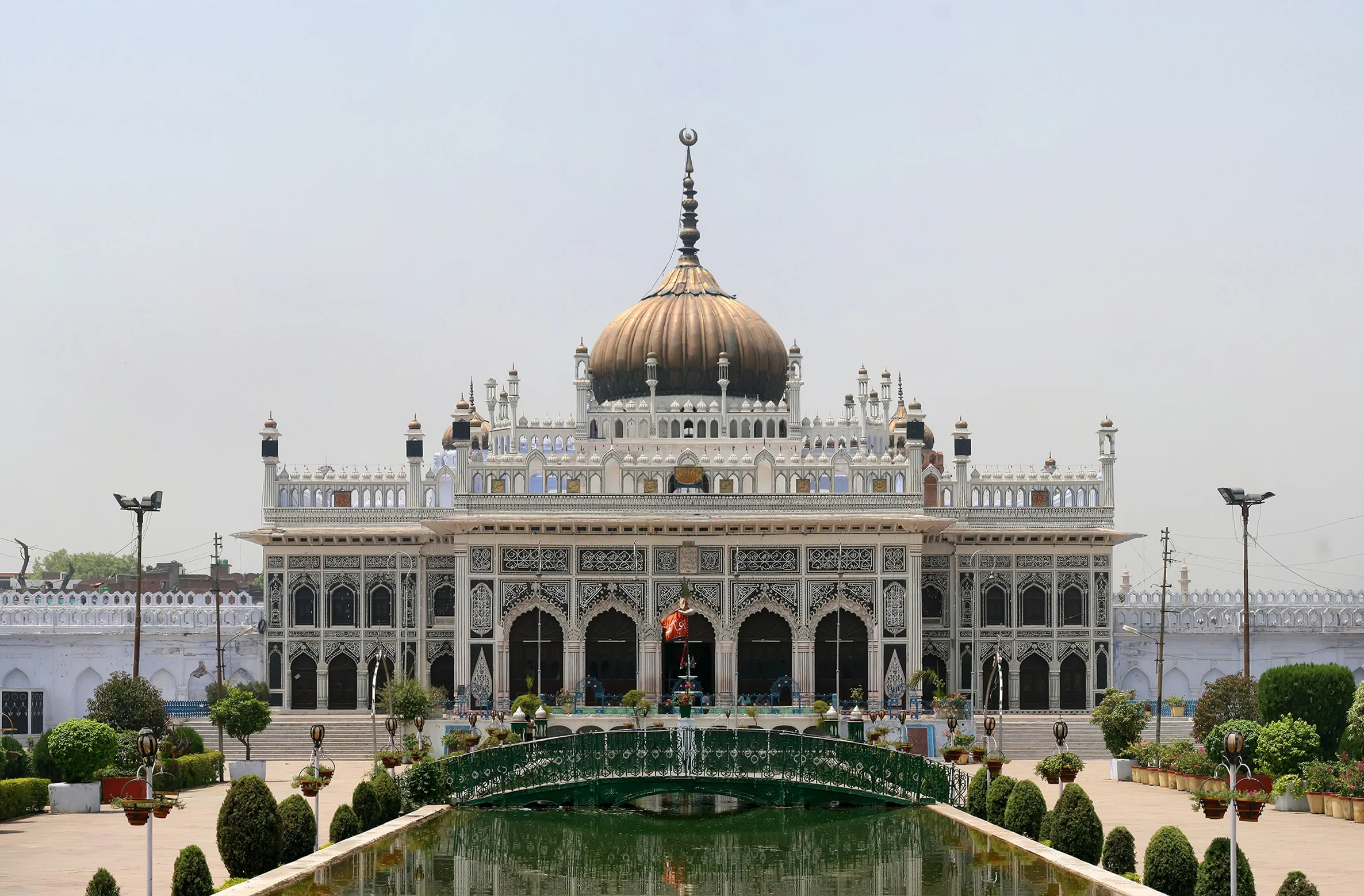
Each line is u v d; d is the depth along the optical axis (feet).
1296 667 149.28
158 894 87.97
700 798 143.23
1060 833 97.86
